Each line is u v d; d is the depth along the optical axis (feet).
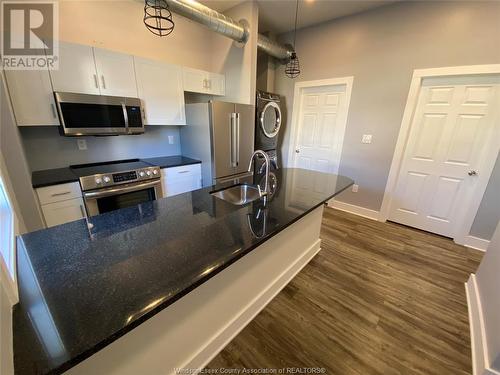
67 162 7.81
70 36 7.11
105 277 2.60
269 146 12.25
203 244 3.30
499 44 7.16
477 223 8.37
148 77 8.13
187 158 10.15
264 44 10.36
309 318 5.23
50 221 6.24
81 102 6.64
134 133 8.00
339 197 12.04
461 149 8.45
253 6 9.11
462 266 7.30
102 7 7.62
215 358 4.30
